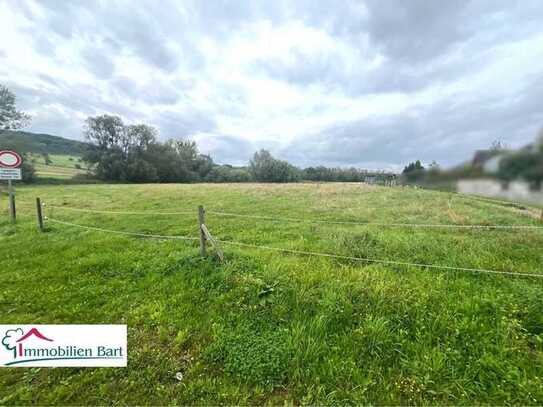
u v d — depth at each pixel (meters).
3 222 8.71
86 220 9.15
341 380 2.26
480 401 2.05
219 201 13.77
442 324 2.76
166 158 53.91
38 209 7.34
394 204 11.18
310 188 21.86
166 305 3.42
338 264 4.55
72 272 4.47
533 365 2.28
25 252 5.61
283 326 2.94
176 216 9.73
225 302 3.43
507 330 2.60
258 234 6.95
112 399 2.16
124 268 4.64
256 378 2.29
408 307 3.04
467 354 2.46
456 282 3.66
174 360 2.53
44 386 2.29
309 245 5.62
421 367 2.30
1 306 3.46
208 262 4.55
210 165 64.69
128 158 50.00
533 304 2.98
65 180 38.75
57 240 6.54
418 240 5.45
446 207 9.75
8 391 2.26
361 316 3.01
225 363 2.48
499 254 4.68
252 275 3.99
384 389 2.17
